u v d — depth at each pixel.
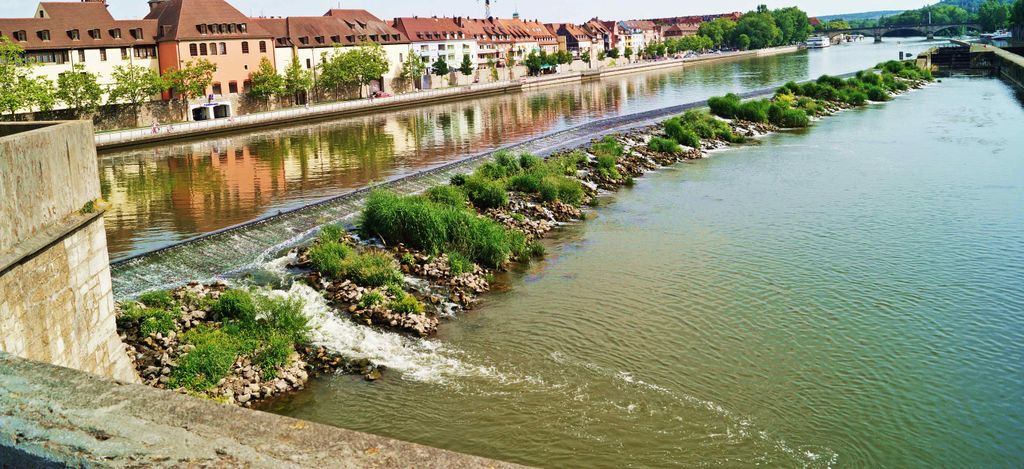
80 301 13.73
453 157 64.38
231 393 21.55
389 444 5.05
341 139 79.69
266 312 25.78
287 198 49.09
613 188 51.03
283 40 114.88
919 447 19.88
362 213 37.91
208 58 100.75
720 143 69.69
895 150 63.19
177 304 26.56
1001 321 27.55
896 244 36.94
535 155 59.84
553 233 40.31
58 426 5.20
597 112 98.88
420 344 25.77
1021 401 22.14
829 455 19.44
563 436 20.08
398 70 136.62
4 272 11.15
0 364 6.12
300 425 5.28
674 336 26.53
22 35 85.62
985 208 43.22
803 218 42.22
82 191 13.95
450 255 33.84
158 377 21.70
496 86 137.12
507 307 29.50
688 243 37.88
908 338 26.27
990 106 90.12
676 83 145.12
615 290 31.22
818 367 24.19
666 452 19.42
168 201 48.84
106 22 94.38
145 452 4.93
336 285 30.08
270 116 93.50
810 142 69.44
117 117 87.62
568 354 25.06
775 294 30.50
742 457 19.25
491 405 21.62
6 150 11.27
